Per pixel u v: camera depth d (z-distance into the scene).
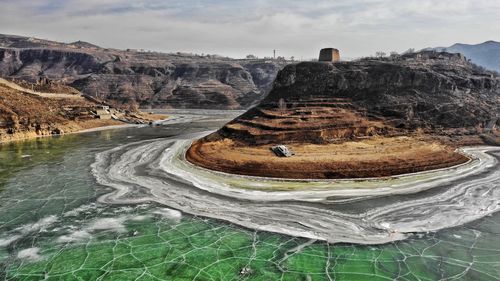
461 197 42.50
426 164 53.81
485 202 41.00
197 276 28.11
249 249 31.77
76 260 30.28
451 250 31.11
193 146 71.31
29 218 38.16
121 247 32.31
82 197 44.12
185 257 30.69
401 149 59.25
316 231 34.47
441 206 39.84
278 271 28.59
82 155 68.38
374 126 69.75
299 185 47.09
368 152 57.47
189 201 42.25
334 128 67.69
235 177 51.19
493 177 50.22
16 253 31.34
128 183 49.34
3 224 36.75
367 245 32.03
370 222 36.06
